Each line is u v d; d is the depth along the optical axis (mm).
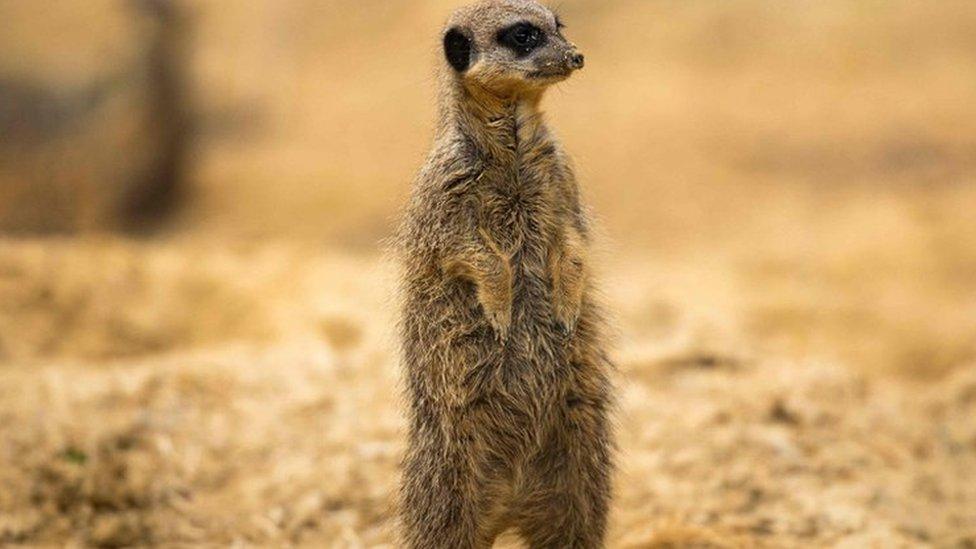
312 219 23812
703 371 11617
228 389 10711
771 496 9242
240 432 10016
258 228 23531
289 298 13758
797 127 25750
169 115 25938
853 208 22328
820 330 15734
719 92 27469
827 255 19656
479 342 6879
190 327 13500
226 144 27688
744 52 28922
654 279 17609
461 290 6867
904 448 10461
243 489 9367
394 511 7629
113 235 23312
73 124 26188
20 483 9078
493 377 6906
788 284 17844
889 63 27719
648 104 27188
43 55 27125
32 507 8953
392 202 24047
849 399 11211
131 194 25297
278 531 8938
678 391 11039
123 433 9727
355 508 9133
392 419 10180
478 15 6879
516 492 7086
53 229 24375
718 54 28969
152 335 13250
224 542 8844
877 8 29625
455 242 6793
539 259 6922
